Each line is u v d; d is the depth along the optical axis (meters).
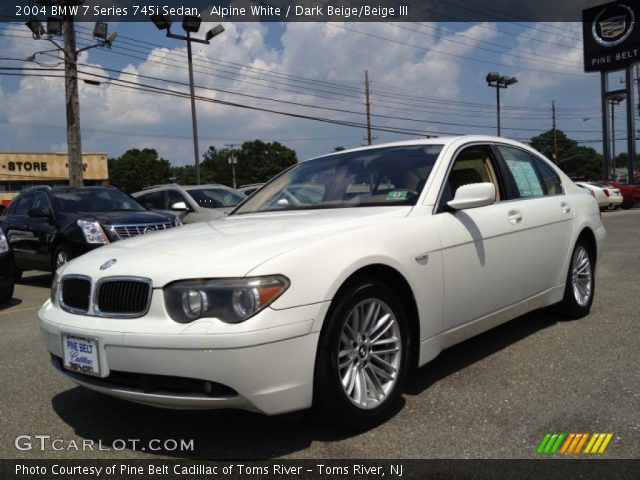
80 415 3.46
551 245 4.59
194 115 21.41
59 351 3.12
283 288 2.70
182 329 2.63
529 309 4.45
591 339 4.48
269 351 2.62
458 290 3.62
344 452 2.81
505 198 4.32
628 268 7.94
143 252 3.12
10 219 9.96
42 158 57.97
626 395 3.35
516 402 3.31
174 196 11.46
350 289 2.98
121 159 105.00
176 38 20.48
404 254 3.27
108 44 16.19
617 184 27.02
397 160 4.09
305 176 4.45
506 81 33.62
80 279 3.11
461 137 4.29
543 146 98.62
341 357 2.99
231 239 3.14
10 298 7.43
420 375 3.84
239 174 109.56
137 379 2.78
